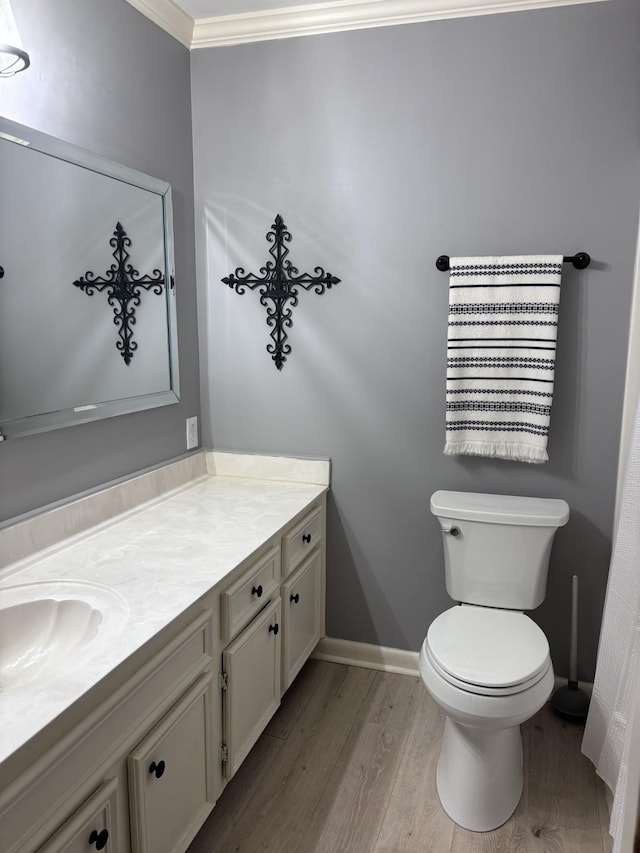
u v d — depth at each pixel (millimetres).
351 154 2186
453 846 1635
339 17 2100
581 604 2197
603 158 1960
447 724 1806
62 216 1662
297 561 2094
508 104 2016
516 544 2014
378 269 2221
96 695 1070
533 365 2035
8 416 1519
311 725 2109
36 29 1556
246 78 2248
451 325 2082
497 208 2078
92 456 1866
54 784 989
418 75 2080
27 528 1591
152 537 1788
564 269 2035
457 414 2127
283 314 2348
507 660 1660
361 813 1736
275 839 1648
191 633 1382
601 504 2125
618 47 1899
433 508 2076
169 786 1327
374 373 2285
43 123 1598
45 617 1387
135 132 1989
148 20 2031
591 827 1705
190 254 2377
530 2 1937
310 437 2398
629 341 2012
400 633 2432
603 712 1784
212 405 2502
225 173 2326
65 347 1702
